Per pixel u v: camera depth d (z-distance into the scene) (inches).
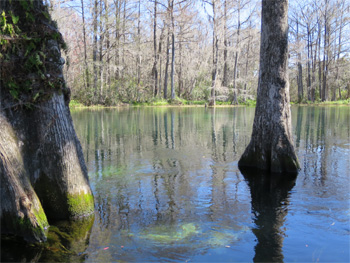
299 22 1566.2
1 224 115.6
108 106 1087.6
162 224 126.6
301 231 119.6
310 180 189.8
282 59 210.7
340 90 1969.7
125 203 151.0
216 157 259.9
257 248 106.7
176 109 970.7
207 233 118.2
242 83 1418.6
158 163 237.8
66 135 133.6
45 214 132.7
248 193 165.9
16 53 122.6
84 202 136.1
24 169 122.0
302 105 1346.0
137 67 1331.2
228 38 1312.7
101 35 1082.7
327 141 332.8
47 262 97.3
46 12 128.2
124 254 102.6
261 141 219.3
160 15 1222.9
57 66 130.9
